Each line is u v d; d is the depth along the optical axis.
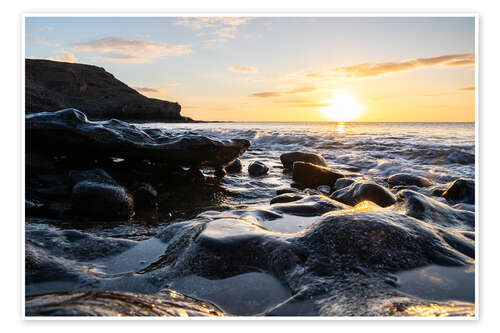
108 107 72.75
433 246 2.16
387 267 1.95
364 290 1.75
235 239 2.30
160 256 2.48
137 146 5.23
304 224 3.07
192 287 2.00
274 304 1.80
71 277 2.09
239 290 1.94
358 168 8.52
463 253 2.19
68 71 67.94
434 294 1.75
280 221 3.16
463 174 7.25
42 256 2.27
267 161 10.04
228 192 5.39
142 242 2.72
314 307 1.66
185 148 5.49
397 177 6.34
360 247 2.06
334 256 2.04
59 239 2.63
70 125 4.94
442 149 9.74
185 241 2.50
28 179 4.49
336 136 16.17
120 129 5.39
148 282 2.09
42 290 1.97
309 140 14.67
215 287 1.98
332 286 1.80
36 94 52.28
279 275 2.01
